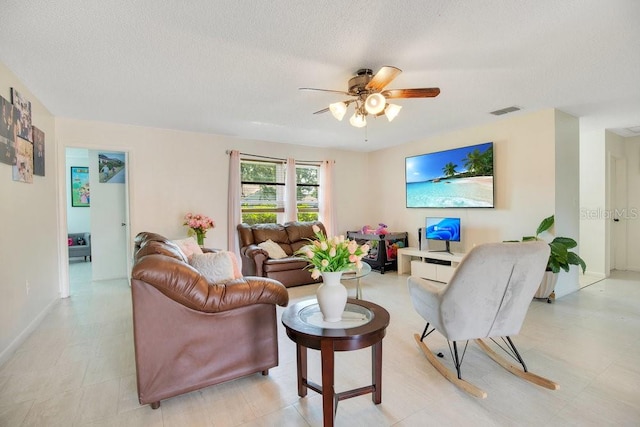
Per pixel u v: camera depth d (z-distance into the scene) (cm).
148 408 181
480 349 251
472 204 452
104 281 505
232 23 197
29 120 302
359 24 198
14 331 259
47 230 355
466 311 195
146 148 446
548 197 379
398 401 186
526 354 240
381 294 409
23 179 284
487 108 370
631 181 534
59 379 212
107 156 524
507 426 163
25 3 175
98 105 352
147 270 172
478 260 184
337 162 617
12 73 264
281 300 212
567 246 358
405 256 529
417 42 220
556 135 376
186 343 186
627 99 341
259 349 210
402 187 573
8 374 219
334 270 176
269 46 225
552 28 203
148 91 311
